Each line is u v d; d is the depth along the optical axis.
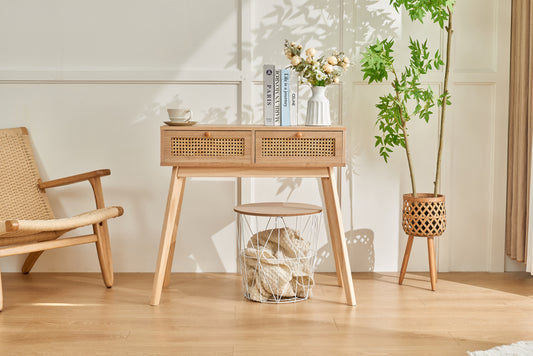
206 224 3.00
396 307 2.43
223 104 2.96
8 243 2.45
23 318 2.28
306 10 2.93
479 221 3.05
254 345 2.01
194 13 2.92
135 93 2.95
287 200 3.00
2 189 2.78
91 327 2.18
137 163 2.98
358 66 2.96
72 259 3.01
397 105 2.73
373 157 3.00
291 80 2.57
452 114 2.99
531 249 2.71
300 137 2.45
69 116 2.96
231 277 2.92
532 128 2.72
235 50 2.94
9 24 2.91
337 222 2.47
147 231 3.01
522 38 2.80
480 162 3.02
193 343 2.03
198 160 2.45
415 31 2.96
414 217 2.71
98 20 2.91
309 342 2.04
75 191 2.99
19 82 2.92
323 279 2.89
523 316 2.32
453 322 2.25
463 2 2.96
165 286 2.74
